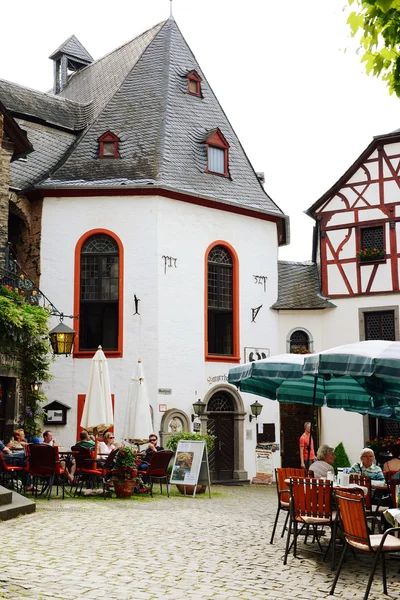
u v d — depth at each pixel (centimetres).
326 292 2273
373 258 2211
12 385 1561
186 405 1978
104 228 2006
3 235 1700
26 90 2344
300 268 2391
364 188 2256
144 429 1574
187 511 1204
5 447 1330
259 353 2172
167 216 2012
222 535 942
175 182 2044
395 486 932
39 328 1594
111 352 1956
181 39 2406
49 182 2034
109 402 1496
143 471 1446
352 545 659
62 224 2020
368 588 613
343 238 2275
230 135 2325
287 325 2253
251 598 605
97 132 2177
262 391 1246
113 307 1998
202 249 2078
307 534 898
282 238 2422
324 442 2212
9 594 565
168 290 1984
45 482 1436
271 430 2142
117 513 1101
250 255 2195
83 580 632
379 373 818
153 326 1950
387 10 515
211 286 2108
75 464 1439
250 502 1476
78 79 2800
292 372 1027
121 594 591
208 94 2355
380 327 2195
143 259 1981
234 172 2250
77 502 1220
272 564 763
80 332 1989
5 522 934
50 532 874
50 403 1931
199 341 2030
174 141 2138
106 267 2006
